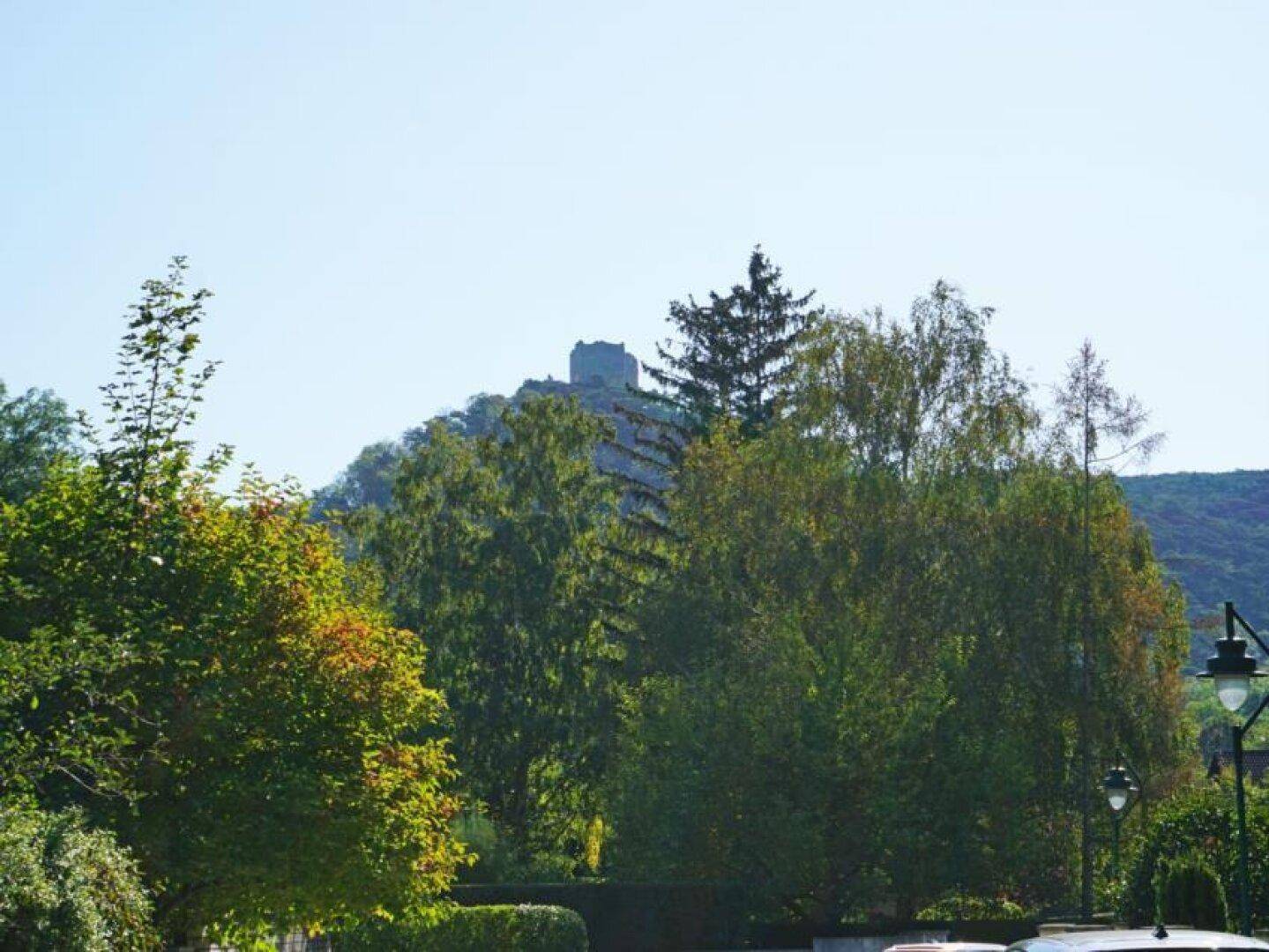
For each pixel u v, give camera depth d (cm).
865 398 5453
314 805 2116
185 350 2158
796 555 5347
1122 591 5159
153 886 2078
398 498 6812
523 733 6456
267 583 2259
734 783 4800
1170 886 2441
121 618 2012
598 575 6875
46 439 6297
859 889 4762
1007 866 4838
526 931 3872
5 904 1305
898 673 5162
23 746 1612
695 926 4772
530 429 6912
